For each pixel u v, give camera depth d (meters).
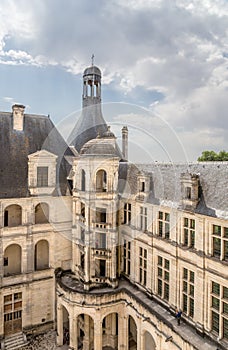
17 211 32.03
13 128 33.50
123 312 26.53
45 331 31.45
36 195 31.05
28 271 30.84
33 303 31.06
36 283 31.14
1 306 29.33
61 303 28.22
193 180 21.42
